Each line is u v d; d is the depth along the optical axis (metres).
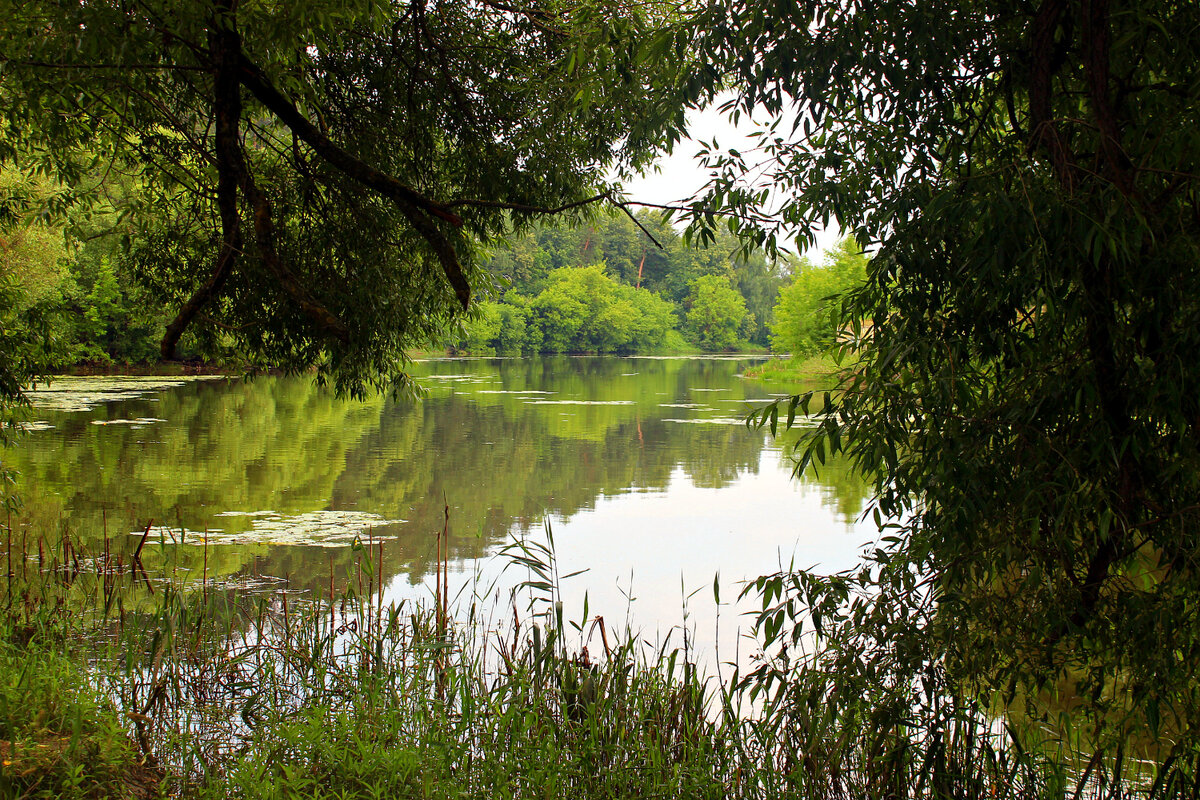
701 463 14.93
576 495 11.96
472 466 14.18
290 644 5.34
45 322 6.54
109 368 33.34
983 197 2.71
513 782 3.70
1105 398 2.82
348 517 10.16
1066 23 2.99
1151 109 2.95
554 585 5.02
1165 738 4.02
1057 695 4.59
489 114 6.09
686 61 3.55
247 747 3.97
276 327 5.66
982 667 3.14
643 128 3.81
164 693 4.48
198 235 6.19
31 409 6.77
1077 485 2.70
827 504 11.41
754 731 4.05
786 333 43.25
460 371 46.34
